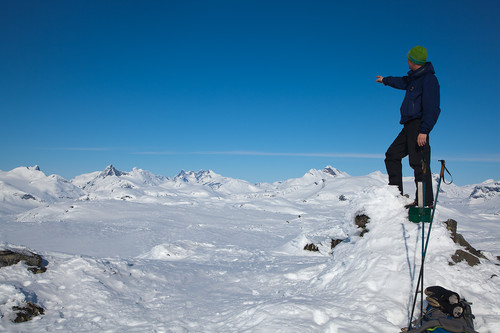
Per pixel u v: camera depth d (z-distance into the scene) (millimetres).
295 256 12156
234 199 192250
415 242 5609
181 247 16469
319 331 4137
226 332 4480
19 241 38875
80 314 5227
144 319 5129
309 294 5500
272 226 56281
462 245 6172
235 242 32000
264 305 4980
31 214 76688
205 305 5781
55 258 6844
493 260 6266
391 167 6625
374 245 5930
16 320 4875
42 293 5629
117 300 5801
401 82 5789
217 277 7996
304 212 110312
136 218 66625
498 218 72125
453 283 4891
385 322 4195
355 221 6859
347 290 5219
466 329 3697
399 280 5023
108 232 44969
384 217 6348
